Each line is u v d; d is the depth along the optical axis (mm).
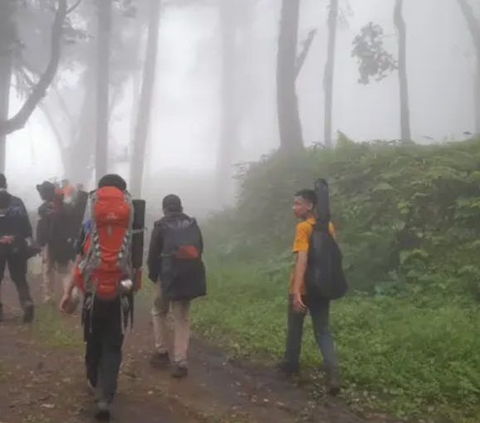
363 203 11898
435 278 9781
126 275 5488
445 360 7109
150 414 5750
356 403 6316
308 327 8367
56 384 6281
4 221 8484
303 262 6465
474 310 8727
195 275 6617
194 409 5957
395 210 11359
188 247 6574
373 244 10852
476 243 9961
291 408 6160
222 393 6453
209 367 7234
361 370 6879
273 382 6844
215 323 8961
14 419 5383
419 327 7914
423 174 11570
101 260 5406
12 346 7547
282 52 18516
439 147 12898
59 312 9305
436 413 6137
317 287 6414
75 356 7223
